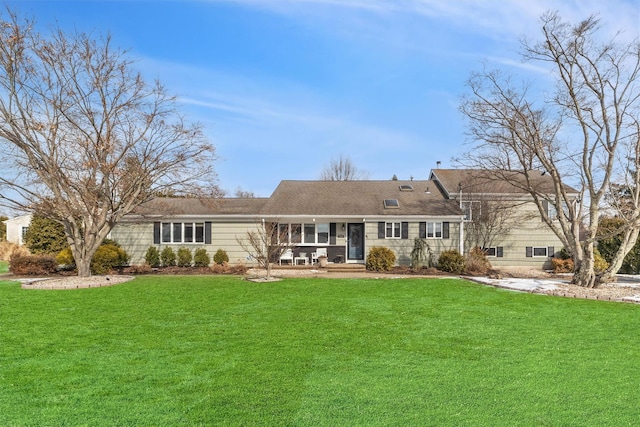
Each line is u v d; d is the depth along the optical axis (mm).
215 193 20250
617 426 4820
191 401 5457
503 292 15062
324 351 7719
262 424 4824
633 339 8750
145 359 7211
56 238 26250
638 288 16141
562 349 7961
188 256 23875
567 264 23703
